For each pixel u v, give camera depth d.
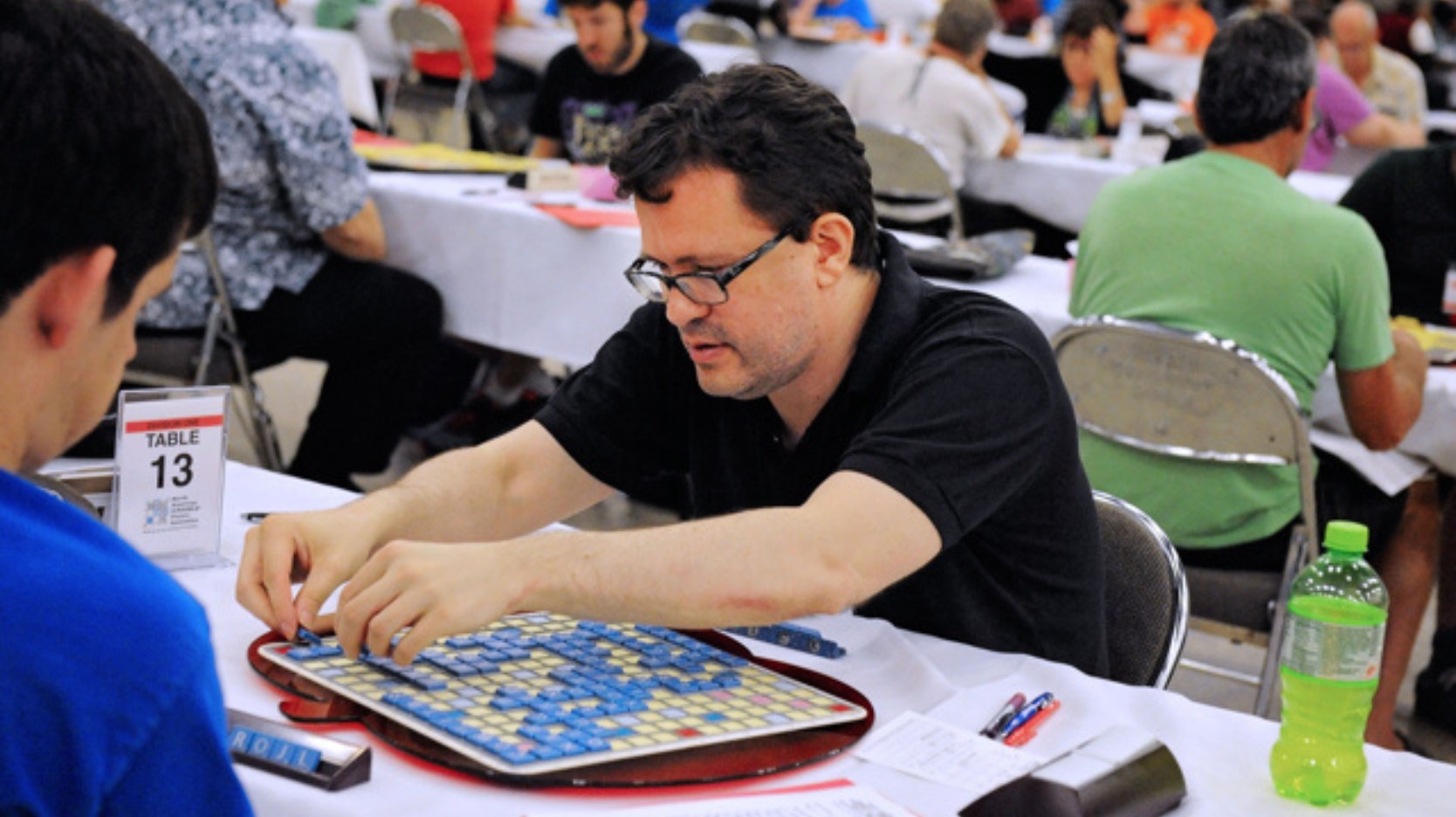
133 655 0.72
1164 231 2.60
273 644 1.33
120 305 0.79
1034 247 5.00
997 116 4.98
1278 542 2.52
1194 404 2.44
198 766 0.75
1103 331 2.47
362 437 3.54
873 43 7.69
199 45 3.19
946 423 1.42
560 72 4.56
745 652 1.39
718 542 1.29
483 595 1.24
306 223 3.38
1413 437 2.77
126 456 1.50
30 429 0.79
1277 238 2.51
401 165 3.91
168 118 0.78
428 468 1.62
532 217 3.39
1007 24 8.26
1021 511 1.56
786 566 1.29
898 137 4.36
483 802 1.08
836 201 1.42
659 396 1.72
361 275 3.46
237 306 3.35
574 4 4.34
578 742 1.14
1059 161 4.98
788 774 1.16
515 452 1.67
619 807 1.09
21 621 0.71
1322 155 5.54
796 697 1.27
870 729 1.24
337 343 3.44
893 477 1.37
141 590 0.74
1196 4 7.70
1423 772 1.23
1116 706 1.33
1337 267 2.49
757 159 1.37
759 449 1.65
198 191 0.81
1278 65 2.54
